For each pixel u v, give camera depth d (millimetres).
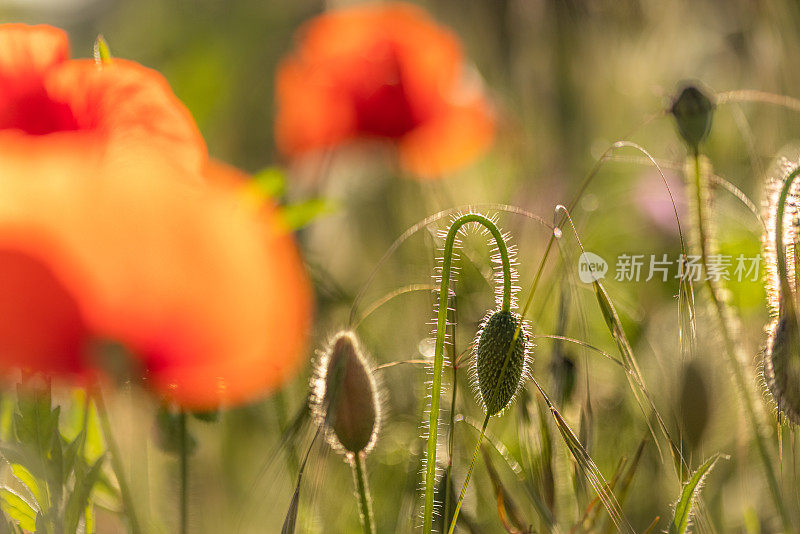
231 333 511
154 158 517
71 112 566
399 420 704
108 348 512
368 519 599
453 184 928
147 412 612
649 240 810
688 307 631
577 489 630
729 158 821
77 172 507
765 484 656
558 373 644
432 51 823
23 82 568
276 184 662
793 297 584
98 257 507
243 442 695
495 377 591
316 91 814
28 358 513
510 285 594
